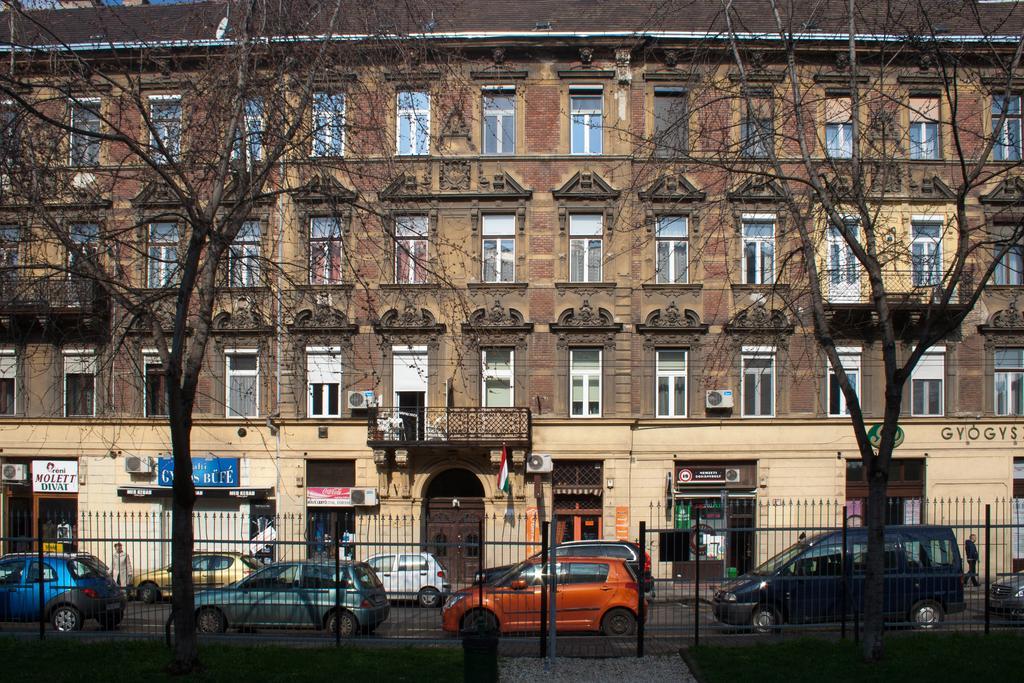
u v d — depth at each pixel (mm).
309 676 11422
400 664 12141
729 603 14164
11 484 26953
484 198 26125
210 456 26312
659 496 26062
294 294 15531
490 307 25969
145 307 11852
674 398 26422
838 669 11773
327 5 12438
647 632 14367
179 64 13172
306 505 26281
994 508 26016
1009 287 26188
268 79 12008
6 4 11328
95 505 26625
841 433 26094
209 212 11734
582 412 26297
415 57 12961
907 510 26312
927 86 24625
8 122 11562
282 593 14023
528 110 26438
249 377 26625
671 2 16922
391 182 13164
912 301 23875
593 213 26359
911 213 25672
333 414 26516
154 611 14594
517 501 25891
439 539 26109
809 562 14375
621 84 26266
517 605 14016
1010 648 12867
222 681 11188
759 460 26109
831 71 23953
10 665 12008
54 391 26641
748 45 17859
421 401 26156
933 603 14656
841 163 16469
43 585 14188
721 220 15320
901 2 17906
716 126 17812
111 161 18391
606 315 26062
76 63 12477
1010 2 19953
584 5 28344
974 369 26344
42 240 12602
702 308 26078
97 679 11219
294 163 12445
